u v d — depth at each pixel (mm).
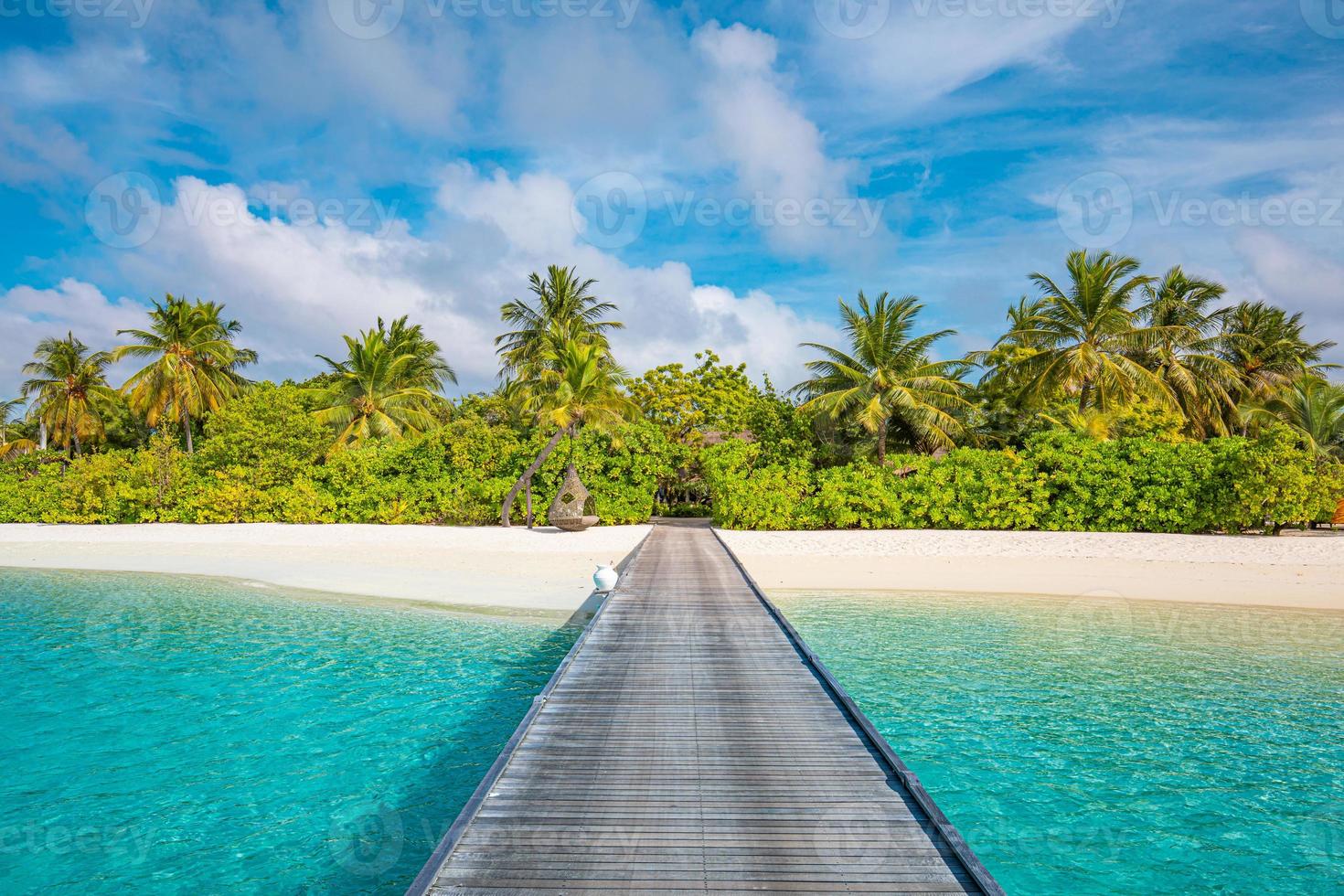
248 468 29297
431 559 19828
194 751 7191
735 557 17500
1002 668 9883
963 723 7871
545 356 32406
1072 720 7938
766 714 6516
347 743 7355
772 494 26188
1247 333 36281
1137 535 22250
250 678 9469
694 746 5766
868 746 5777
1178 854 5332
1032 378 30281
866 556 20469
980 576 17203
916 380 30234
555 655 10562
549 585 15852
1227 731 7641
